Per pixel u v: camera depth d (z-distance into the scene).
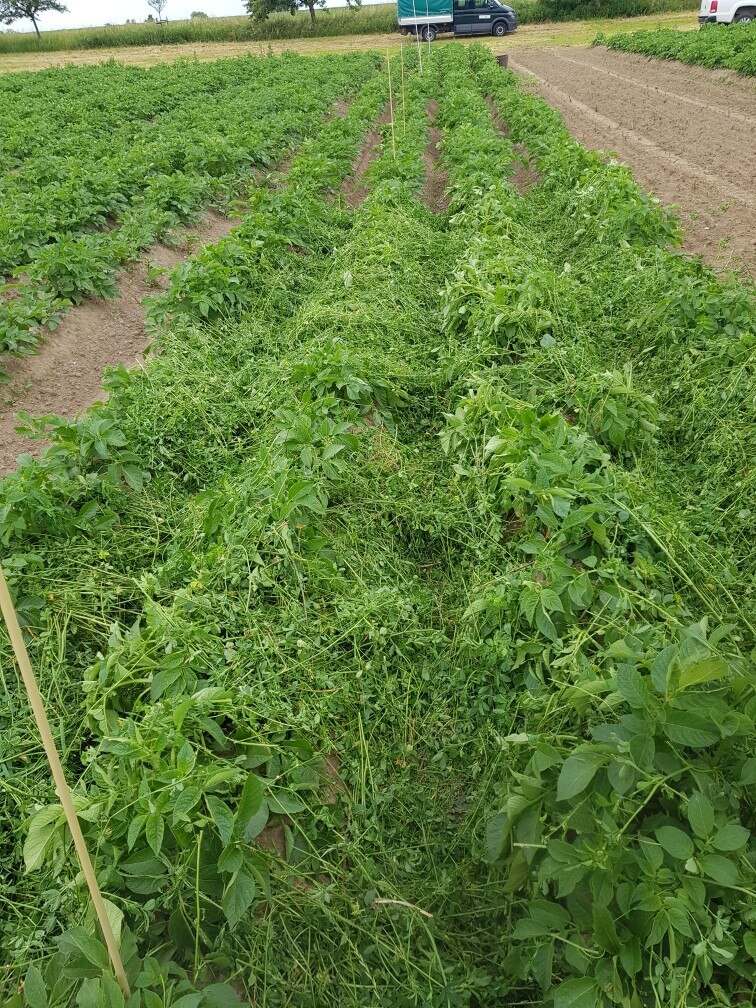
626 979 2.27
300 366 5.49
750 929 2.21
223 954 2.55
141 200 10.70
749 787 2.54
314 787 2.96
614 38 30.16
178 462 5.41
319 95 20.56
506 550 4.13
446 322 6.85
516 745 3.10
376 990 2.56
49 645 3.79
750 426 5.12
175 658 3.24
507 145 12.09
